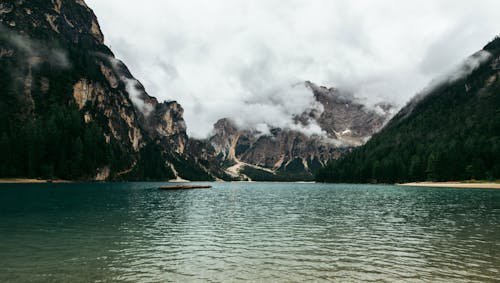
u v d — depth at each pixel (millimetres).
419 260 24516
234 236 33406
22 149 172250
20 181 164250
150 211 54094
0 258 24141
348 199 83062
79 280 19781
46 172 173500
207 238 32312
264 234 34500
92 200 71750
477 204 66250
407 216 48438
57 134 183500
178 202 73312
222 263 23688
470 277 20734
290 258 25094
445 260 24516
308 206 64812
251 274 21344
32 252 25938
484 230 36594
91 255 25312
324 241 31125
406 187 158125
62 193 92000
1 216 45156
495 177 152500
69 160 185625
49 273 20953
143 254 25906
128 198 80812
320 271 22000
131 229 36531
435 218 46156
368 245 29422
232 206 65250
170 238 32125
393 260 24500
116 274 20984
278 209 59250
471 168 157750
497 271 21938
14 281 19438
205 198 88250
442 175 166125
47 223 39500
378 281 20078
